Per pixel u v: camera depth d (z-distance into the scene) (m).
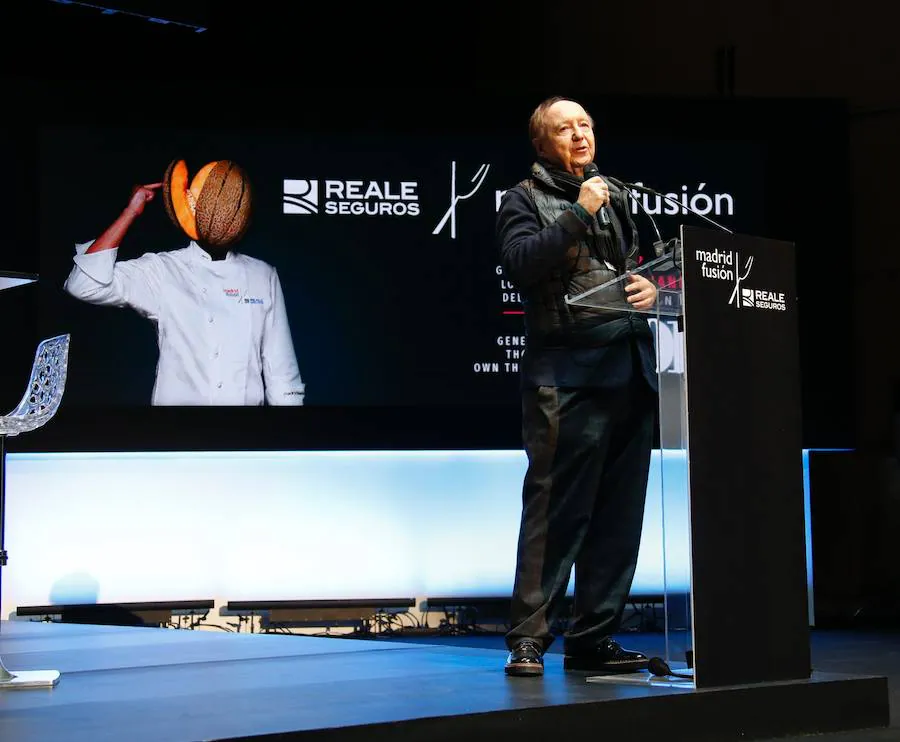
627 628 7.54
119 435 7.23
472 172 7.57
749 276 3.33
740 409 3.27
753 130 7.75
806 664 3.36
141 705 3.04
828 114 7.79
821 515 7.88
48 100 7.27
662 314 3.26
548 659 3.95
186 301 7.33
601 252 3.57
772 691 3.20
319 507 7.60
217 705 3.01
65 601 7.29
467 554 7.70
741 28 8.33
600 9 8.34
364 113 7.51
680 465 3.22
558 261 3.39
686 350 3.16
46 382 3.74
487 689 3.17
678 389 3.23
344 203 7.49
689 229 3.20
